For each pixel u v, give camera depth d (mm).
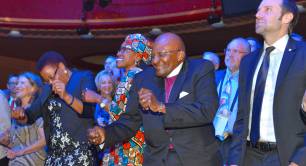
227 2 8477
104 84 4652
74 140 3537
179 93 2844
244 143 2709
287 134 2562
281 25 2738
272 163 2596
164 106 2674
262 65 2723
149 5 10164
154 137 2842
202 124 2783
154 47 2928
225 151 3766
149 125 2850
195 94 2832
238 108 2818
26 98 4469
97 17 10609
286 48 2691
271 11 2744
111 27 10492
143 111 2889
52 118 3609
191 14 9656
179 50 2896
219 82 4148
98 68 13102
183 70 2910
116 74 4766
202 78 2844
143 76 3074
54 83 3357
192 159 2783
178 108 2682
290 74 2604
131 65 3482
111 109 3367
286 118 2570
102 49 11742
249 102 2732
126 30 10469
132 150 3230
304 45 2660
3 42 11656
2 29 10898
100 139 2896
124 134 3018
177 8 9859
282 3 2742
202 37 10352
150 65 3502
